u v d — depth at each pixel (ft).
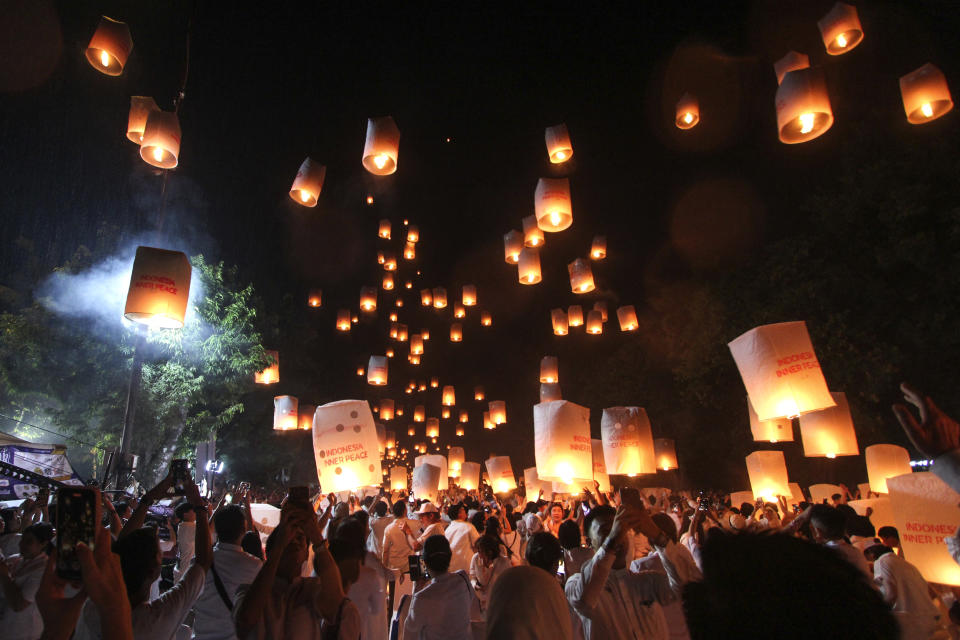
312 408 63.21
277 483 99.60
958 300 55.21
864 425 58.39
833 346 58.59
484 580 19.34
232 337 58.13
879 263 58.54
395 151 25.22
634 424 29.30
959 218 51.98
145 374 53.16
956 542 8.92
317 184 27.50
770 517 25.17
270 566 9.35
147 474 53.62
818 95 20.26
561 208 28.78
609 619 11.93
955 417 55.88
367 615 16.29
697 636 3.71
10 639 14.67
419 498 40.14
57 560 6.50
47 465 39.37
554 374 59.26
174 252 23.71
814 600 3.41
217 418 58.13
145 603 10.01
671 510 35.78
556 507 29.58
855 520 20.59
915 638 14.49
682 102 32.71
